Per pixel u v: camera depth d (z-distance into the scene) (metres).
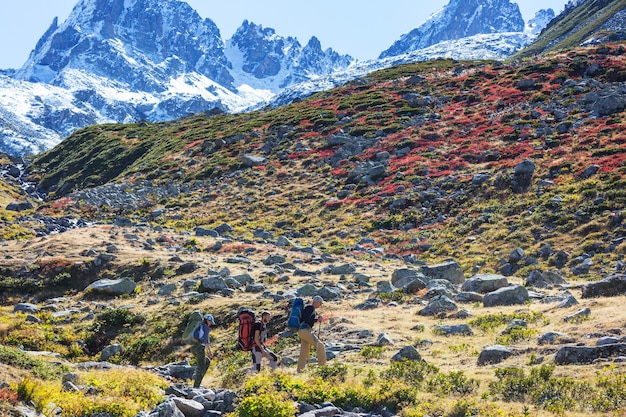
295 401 14.66
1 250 53.66
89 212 82.75
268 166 89.12
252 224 69.56
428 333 24.84
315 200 74.25
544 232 50.94
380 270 44.34
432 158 75.88
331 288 36.94
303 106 115.69
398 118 93.31
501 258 48.56
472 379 16.09
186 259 48.22
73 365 22.73
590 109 77.25
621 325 19.92
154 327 35.00
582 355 17.00
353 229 63.12
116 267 47.50
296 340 27.77
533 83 91.81
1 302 44.12
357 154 84.88
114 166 116.81
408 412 13.95
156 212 79.25
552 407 13.43
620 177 56.00
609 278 27.58
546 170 62.72
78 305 41.03
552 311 25.36
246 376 19.64
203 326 17.11
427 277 37.31
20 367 16.67
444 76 116.06
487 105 89.69
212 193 83.50
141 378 17.09
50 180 123.31
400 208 65.06
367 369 18.88
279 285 39.66
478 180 64.88
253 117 120.50
